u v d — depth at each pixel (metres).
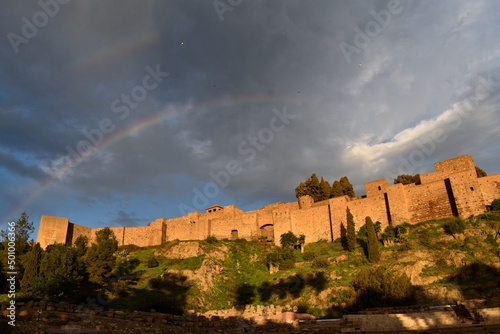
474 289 42.44
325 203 78.06
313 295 49.19
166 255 70.56
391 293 41.06
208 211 99.19
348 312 41.66
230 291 55.97
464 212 58.94
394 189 67.38
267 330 35.12
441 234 56.69
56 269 44.16
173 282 55.94
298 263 61.91
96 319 29.55
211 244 75.56
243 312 45.91
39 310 28.14
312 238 73.44
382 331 30.20
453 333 27.41
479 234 52.31
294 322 37.00
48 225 77.00
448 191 63.00
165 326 31.81
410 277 47.81
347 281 49.97
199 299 51.50
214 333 33.47
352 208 70.69
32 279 40.56
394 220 65.56
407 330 29.58
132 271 62.69
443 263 49.50
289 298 50.81
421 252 52.66
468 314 30.97
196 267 61.28
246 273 63.19
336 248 64.56
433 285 45.47
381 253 56.66
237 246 75.69
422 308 35.34
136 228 90.50
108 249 54.41
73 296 43.91
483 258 47.75
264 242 76.69
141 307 42.38
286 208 83.12
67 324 27.91
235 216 87.88
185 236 87.06
